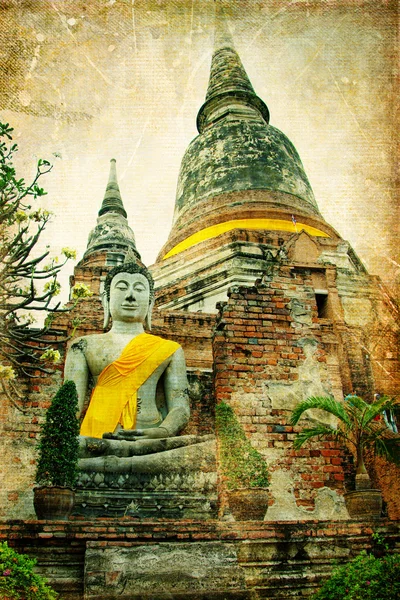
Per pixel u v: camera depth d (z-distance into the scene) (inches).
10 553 232.5
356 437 358.0
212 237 709.3
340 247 679.7
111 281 460.4
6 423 377.4
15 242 343.0
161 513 338.3
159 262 744.3
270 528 286.2
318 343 415.5
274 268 438.0
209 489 352.8
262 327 409.4
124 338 431.8
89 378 419.5
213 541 277.0
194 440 369.4
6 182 340.8
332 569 281.0
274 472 365.1
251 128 844.0
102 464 346.9
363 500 326.6
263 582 274.5
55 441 295.1
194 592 250.5
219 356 394.3
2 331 346.3
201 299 661.9
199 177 818.8
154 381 415.2
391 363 485.7
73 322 379.2
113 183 781.9
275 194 770.2
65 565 260.1
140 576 251.4
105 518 310.8
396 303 479.5
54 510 278.5
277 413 383.6
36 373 398.6
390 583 240.4
